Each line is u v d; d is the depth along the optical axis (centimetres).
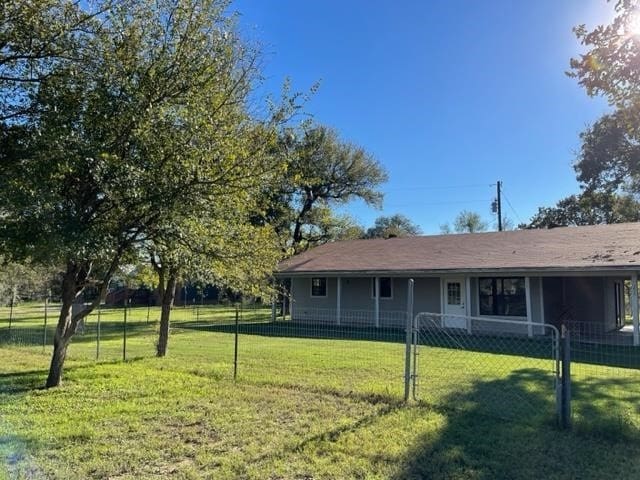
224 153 704
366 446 480
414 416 586
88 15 637
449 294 1992
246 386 760
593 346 1416
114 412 609
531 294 1792
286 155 896
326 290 2345
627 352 1279
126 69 657
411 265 1964
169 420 576
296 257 2483
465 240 2234
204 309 3528
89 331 1881
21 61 626
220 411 614
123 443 494
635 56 895
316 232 3256
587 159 2566
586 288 1869
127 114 638
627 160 2447
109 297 4288
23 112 632
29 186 566
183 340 1511
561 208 3938
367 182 3244
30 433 523
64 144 589
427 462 438
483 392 723
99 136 635
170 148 658
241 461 443
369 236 6325
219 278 905
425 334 1758
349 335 1709
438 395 702
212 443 494
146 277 1117
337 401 662
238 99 771
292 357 1111
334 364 1002
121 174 620
